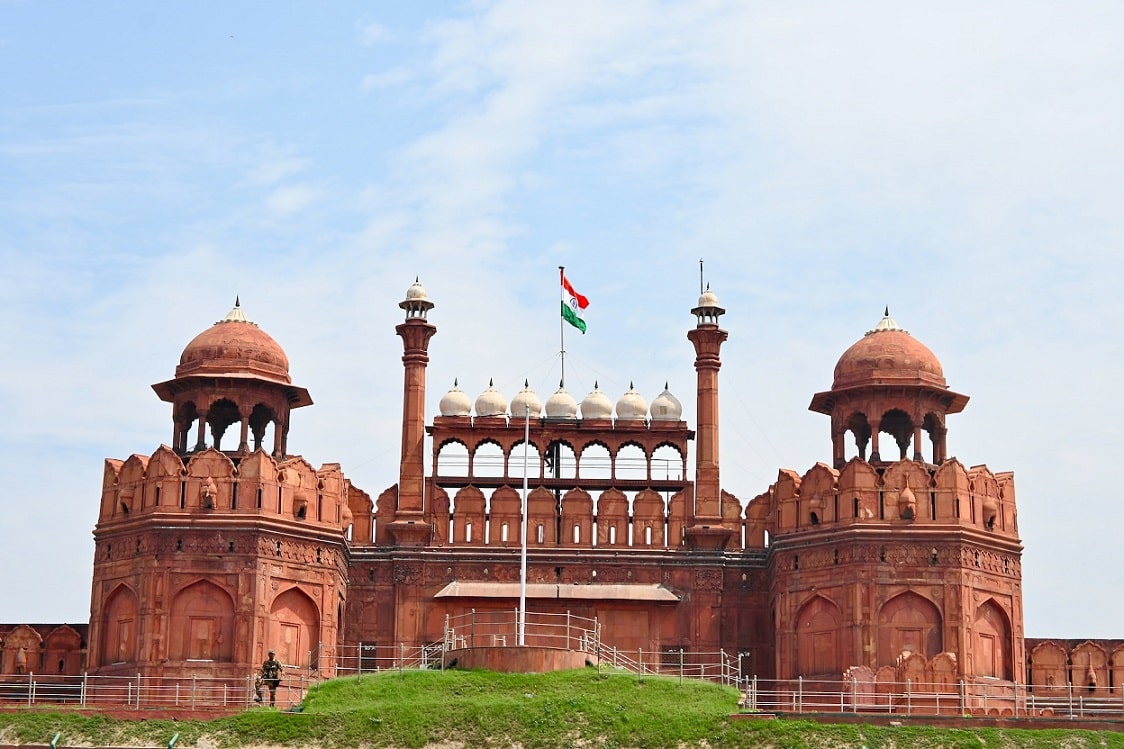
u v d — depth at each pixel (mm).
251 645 45406
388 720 41562
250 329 50500
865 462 47375
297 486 47656
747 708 43438
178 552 46000
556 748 40688
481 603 50281
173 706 43875
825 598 46812
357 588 50875
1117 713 46812
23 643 49688
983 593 46688
